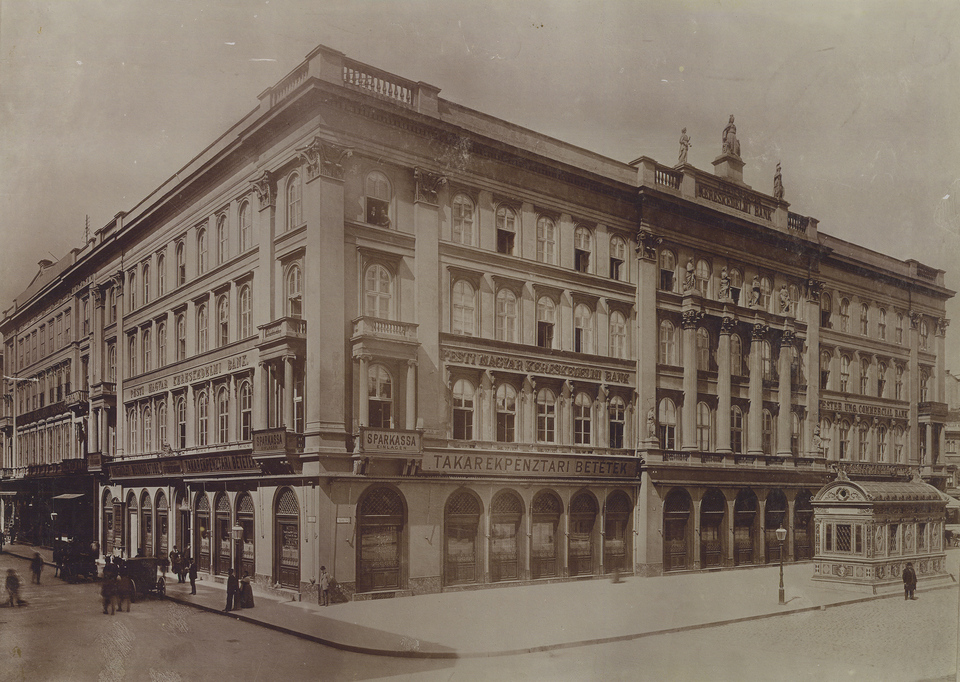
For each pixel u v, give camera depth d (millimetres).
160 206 35094
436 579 26812
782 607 24875
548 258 31719
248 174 29516
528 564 29359
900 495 30016
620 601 25578
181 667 17531
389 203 27391
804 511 39250
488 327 29500
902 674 18750
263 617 22031
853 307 43906
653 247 34688
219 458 28969
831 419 42000
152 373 35781
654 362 34188
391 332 26516
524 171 31094
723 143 37250
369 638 19516
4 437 50344
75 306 43094
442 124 28312
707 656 19344
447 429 27938
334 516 24594
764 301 39375
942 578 31281
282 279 27312
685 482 34062
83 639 20062
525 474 29375
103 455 38531
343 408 25406
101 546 38969
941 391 47875
